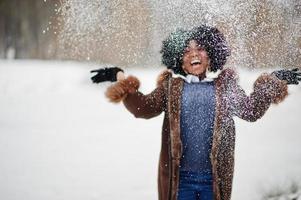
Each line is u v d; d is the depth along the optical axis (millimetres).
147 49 4227
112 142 6941
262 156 5773
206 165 3088
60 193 4836
